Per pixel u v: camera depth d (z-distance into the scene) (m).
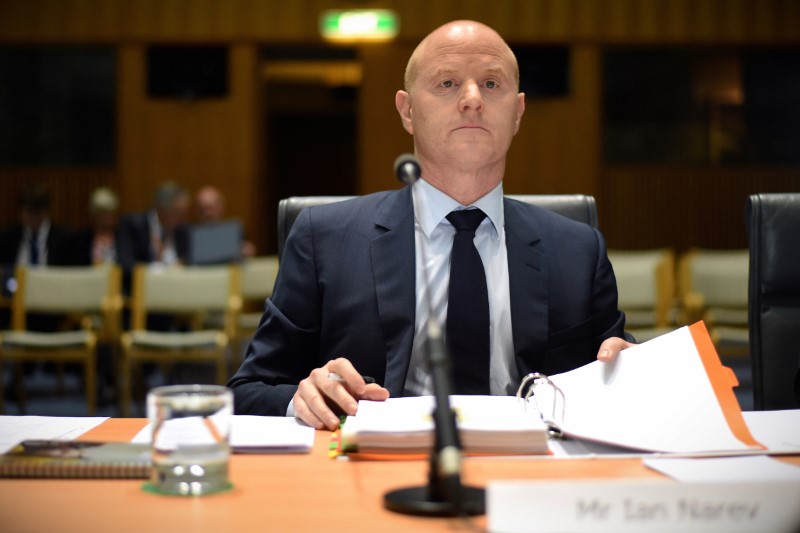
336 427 1.38
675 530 0.86
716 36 9.65
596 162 9.69
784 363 1.86
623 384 1.35
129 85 9.56
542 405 1.38
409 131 1.87
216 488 1.05
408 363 1.72
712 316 5.98
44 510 0.97
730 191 9.78
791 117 9.74
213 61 9.59
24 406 6.05
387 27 9.52
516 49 9.65
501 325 1.78
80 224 9.61
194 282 6.08
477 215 1.79
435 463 0.97
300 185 13.90
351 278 1.79
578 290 1.83
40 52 9.60
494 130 1.75
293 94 13.22
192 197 9.59
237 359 6.09
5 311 6.33
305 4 9.55
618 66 9.77
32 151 9.64
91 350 5.85
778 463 1.13
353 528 0.91
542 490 0.85
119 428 1.39
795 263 1.87
